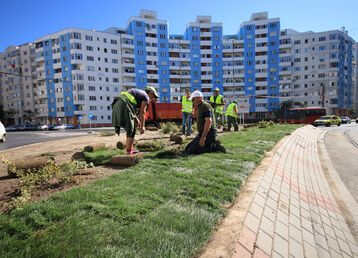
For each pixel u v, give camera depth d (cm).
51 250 166
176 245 180
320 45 7138
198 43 7306
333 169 738
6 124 7812
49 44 6462
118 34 6700
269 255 201
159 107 2994
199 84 7338
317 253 248
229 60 7369
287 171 537
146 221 214
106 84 6544
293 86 7331
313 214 354
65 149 745
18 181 354
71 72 6184
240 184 340
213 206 258
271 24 7206
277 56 7231
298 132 1370
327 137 1681
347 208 435
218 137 934
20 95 7594
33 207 231
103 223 205
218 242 192
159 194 280
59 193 272
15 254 162
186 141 795
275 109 7219
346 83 7619
